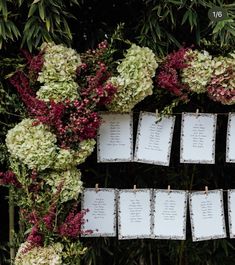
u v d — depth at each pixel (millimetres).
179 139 2244
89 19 2287
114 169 2281
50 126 1883
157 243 2342
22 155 1844
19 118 2072
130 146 2061
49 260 1831
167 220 2113
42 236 1888
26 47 2076
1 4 1913
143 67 1934
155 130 2078
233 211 2164
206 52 2021
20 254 1871
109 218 2080
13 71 2021
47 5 1946
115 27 2299
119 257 2359
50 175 1908
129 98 1946
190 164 2314
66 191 1907
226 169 2355
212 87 2014
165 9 2107
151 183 2318
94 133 1924
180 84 2035
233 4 2207
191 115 2092
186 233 2348
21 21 2025
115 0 2268
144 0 2158
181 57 2004
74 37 2262
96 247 2248
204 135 2102
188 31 2266
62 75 1882
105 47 1988
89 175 2273
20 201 1910
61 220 1936
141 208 2102
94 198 2074
